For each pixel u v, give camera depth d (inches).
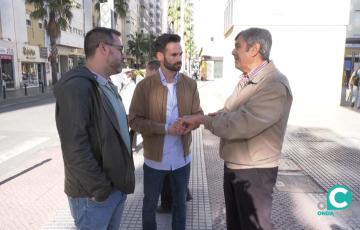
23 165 235.3
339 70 582.9
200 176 206.1
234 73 607.2
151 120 117.6
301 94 589.0
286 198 173.3
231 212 105.7
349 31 815.7
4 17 1079.0
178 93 118.6
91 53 85.2
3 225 146.6
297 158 246.5
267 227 95.6
